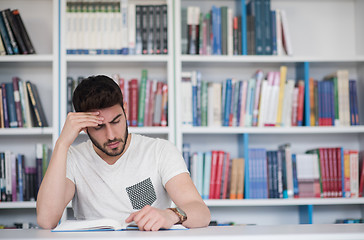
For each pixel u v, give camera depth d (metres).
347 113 2.90
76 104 1.50
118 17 2.78
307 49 3.17
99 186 1.63
